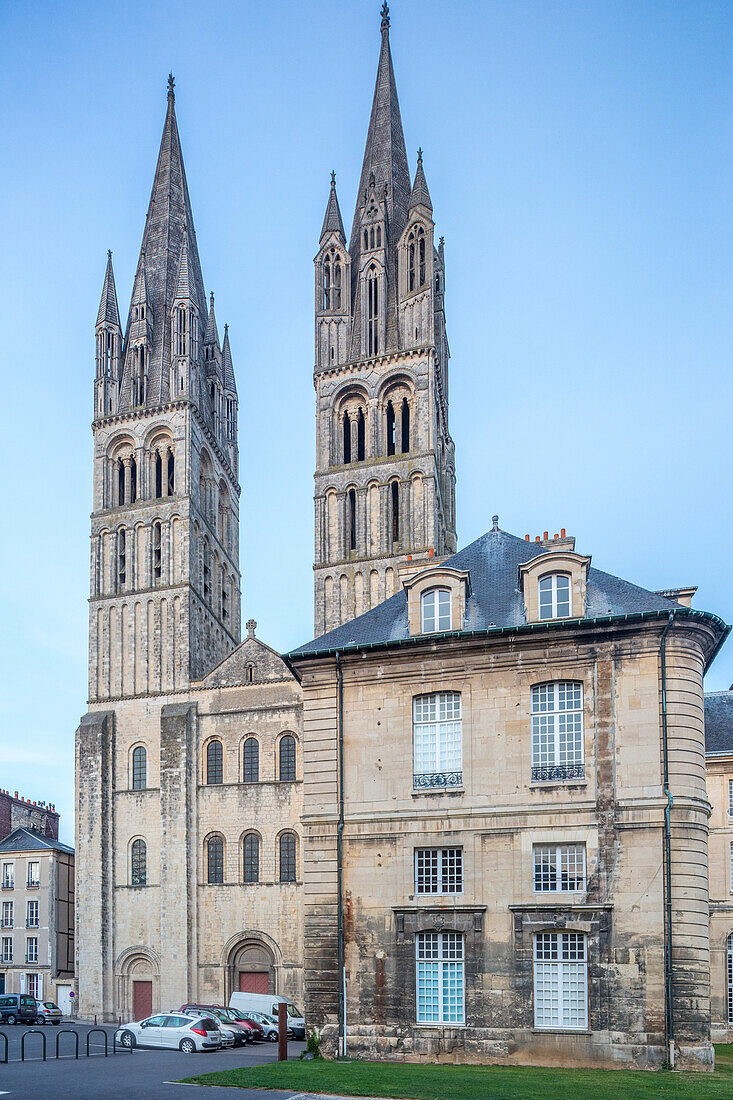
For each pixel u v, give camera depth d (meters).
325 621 84.06
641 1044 37.22
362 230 91.75
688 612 39.78
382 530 84.25
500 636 41.91
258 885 74.56
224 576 96.31
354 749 43.59
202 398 93.81
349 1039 40.94
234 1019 56.81
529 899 39.69
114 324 94.69
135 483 90.62
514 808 40.56
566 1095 30.25
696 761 39.66
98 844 80.12
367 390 87.69
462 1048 39.28
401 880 41.69
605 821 39.34
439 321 92.62
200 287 100.44
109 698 84.19
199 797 78.00
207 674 80.88
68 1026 72.25
